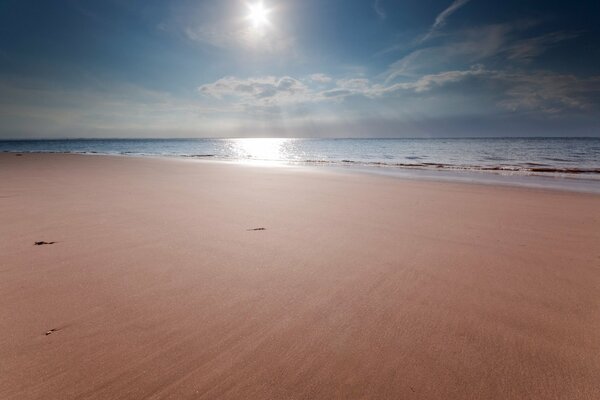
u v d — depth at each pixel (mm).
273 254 3459
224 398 1538
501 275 2980
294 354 1857
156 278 2816
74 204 5906
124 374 1674
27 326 2068
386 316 2270
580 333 2068
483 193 8062
